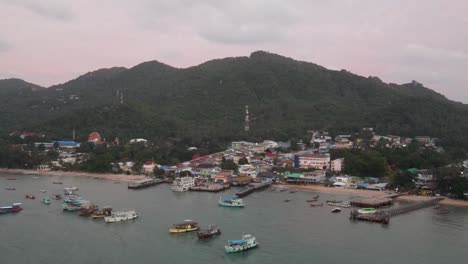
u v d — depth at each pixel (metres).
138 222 176.50
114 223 175.00
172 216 187.00
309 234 159.50
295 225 171.88
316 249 142.88
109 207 195.62
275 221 178.12
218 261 132.62
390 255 137.25
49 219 181.75
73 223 175.25
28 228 167.75
